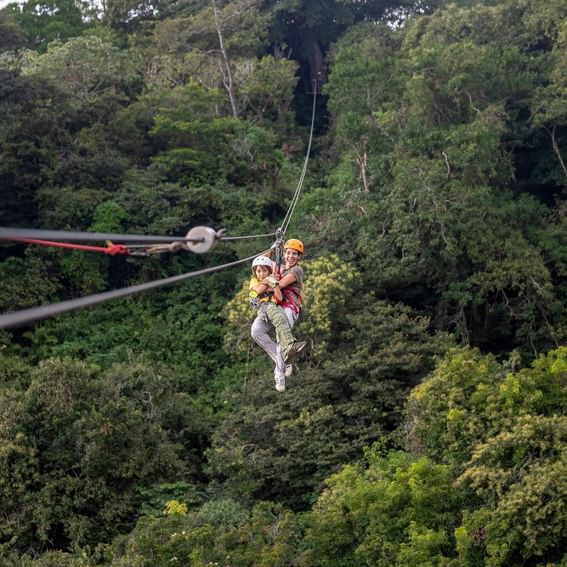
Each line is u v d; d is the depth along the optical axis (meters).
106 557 26.31
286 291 12.93
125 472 30.62
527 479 23.48
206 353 41.34
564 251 41.47
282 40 67.31
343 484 26.94
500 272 38.78
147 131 50.59
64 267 42.88
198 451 34.97
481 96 44.06
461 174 40.50
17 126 43.47
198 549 24.14
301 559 24.09
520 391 26.91
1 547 27.56
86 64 51.03
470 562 23.64
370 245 39.47
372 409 32.62
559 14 48.22
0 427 30.25
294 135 58.91
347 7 67.38
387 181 42.44
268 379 34.72
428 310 40.56
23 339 41.38
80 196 44.03
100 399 31.97
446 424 27.03
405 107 43.91
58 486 29.78
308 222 43.25
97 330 41.66
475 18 51.25
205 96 51.72
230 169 49.44
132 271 44.47
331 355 35.06
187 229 46.06
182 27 60.66
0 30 57.12
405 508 25.00
